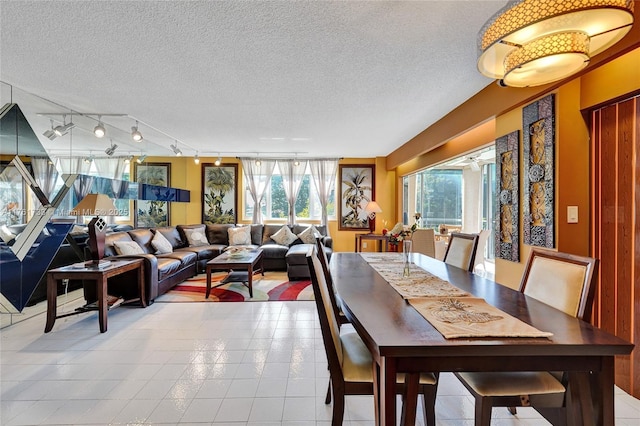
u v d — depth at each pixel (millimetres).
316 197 7363
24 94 3141
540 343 1101
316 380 2174
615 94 2020
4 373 2254
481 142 3773
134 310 3643
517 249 2723
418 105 3465
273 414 1820
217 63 2465
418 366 1123
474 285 1914
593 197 2250
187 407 1876
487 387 1328
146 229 5336
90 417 1785
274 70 2584
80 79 2781
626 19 1237
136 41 2141
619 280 2076
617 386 2096
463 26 1939
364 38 2088
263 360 2451
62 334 2941
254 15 1839
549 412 1431
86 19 1883
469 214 7641
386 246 6934
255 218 7141
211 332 2998
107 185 5258
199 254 5570
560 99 2264
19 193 3469
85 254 4332
